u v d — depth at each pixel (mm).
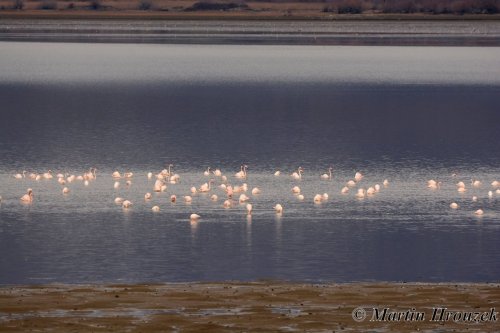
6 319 21578
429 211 39844
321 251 32219
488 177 49594
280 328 21172
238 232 35281
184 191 44250
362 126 72562
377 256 31516
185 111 82625
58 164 52875
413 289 24672
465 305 23031
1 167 51562
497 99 95438
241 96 98000
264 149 59719
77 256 31266
